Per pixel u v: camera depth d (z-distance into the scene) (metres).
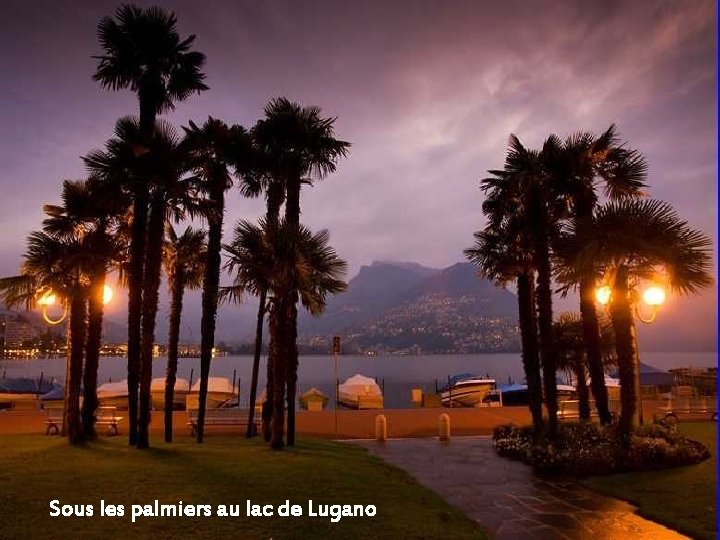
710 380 32.72
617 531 8.49
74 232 15.56
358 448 15.91
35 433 17.48
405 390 58.31
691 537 8.14
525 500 10.35
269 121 16.69
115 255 15.53
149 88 15.02
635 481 11.34
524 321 16.70
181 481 10.07
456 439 18.05
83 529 7.48
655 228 13.32
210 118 16.64
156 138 14.24
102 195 14.76
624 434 13.38
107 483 9.79
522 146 15.80
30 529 7.41
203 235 18.20
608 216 13.67
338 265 15.41
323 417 23.17
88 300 15.70
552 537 8.27
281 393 14.48
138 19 14.94
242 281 14.88
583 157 15.69
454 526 8.38
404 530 8.00
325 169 17.59
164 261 17.39
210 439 17.02
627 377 13.74
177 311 16.70
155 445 14.68
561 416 20.09
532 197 15.51
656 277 14.02
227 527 7.78
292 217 16.56
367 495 9.77
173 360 16.31
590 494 10.74
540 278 15.20
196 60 15.59
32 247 14.55
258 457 12.79
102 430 18.64
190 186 15.05
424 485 11.53
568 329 18.92
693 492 10.23
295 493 9.59
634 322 15.01
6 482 9.75
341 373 127.00
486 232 18.00
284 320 14.76
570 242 14.42
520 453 14.38
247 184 18.08
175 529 7.61
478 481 11.94
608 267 14.23
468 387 38.56
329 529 7.88
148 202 14.61
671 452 12.59
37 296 15.46
